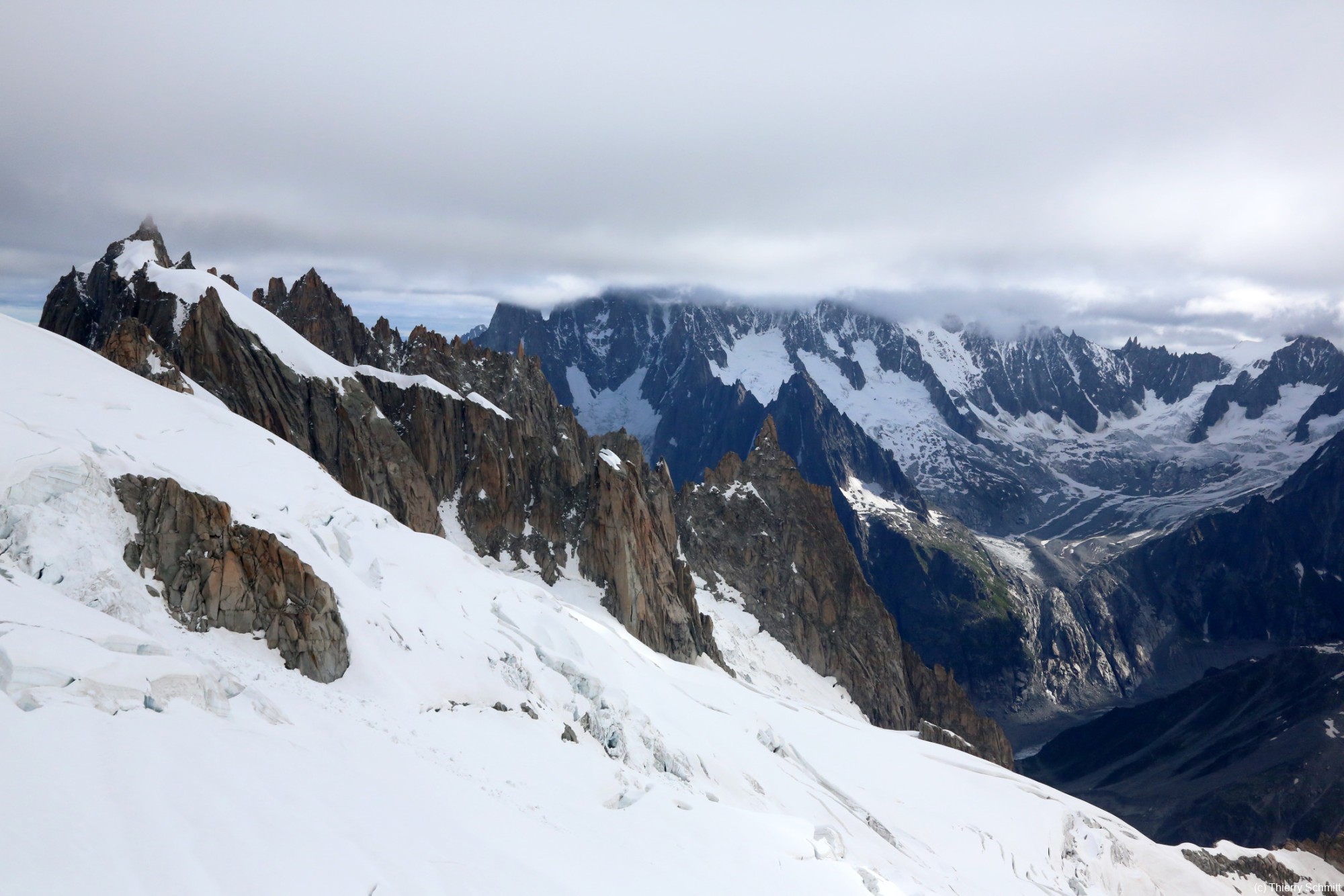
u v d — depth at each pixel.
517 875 42.81
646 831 62.84
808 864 67.38
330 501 93.81
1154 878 147.62
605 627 140.50
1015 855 133.25
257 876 33.19
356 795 43.22
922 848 123.19
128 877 30.55
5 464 59.16
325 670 66.75
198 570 64.62
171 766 37.47
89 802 33.19
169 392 95.75
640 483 187.50
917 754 154.88
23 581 52.53
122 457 66.00
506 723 77.56
